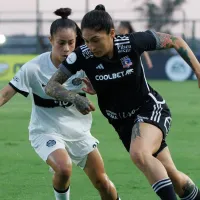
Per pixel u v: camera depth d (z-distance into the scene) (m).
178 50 14.80
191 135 29.78
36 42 78.44
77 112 16.28
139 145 13.93
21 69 16.06
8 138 29.25
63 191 15.77
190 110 40.22
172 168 15.04
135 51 14.29
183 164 23.05
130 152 13.95
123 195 18.88
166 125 14.62
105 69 14.28
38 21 78.31
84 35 13.91
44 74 15.96
